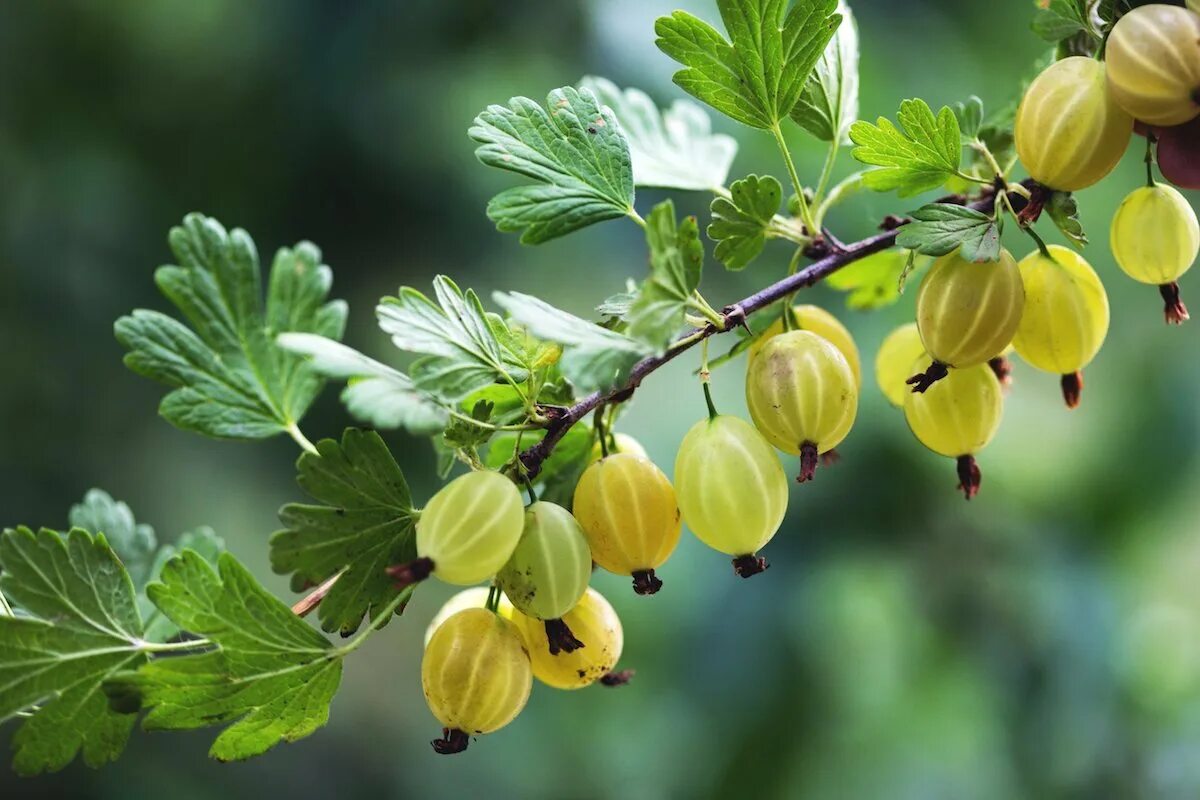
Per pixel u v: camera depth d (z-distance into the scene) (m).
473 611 0.58
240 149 1.15
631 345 0.57
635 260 1.11
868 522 1.00
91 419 1.14
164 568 0.58
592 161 0.60
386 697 1.27
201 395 0.62
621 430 1.06
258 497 1.15
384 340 1.13
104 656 0.59
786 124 1.03
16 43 1.17
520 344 0.58
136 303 1.17
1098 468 1.09
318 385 0.63
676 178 0.65
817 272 0.60
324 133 1.12
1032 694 1.03
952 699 1.07
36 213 1.15
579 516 0.58
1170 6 0.57
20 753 0.59
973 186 0.62
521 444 0.61
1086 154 0.58
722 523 0.58
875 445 0.99
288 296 0.63
